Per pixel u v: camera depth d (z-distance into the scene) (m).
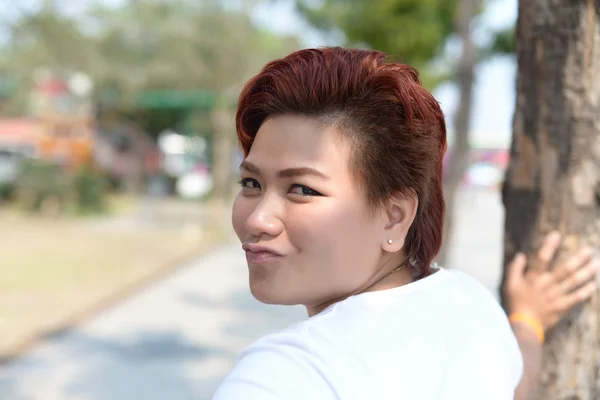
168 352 6.20
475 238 14.67
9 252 12.14
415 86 1.01
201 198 25.59
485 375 1.00
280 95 0.96
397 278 1.07
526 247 1.65
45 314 7.44
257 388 0.83
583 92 1.58
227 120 16.23
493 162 32.69
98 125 24.95
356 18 7.62
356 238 0.97
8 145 22.14
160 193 27.80
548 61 1.62
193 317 7.59
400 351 0.92
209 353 6.23
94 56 17.52
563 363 1.60
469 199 25.44
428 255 1.11
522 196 1.67
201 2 15.06
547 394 1.62
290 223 0.95
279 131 0.97
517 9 1.71
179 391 5.19
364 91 0.96
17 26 16.89
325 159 0.95
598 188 1.58
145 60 17.42
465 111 5.55
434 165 1.05
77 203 18.92
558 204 1.61
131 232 15.63
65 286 9.09
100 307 7.93
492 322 1.11
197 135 25.77
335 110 0.96
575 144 1.59
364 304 0.96
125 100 20.61
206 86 16.47
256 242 0.98
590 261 1.58
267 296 0.98
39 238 14.23
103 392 5.12
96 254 12.16
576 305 1.59
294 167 0.94
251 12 14.96
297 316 7.73
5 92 21.62
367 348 0.89
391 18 7.24
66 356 5.98
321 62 0.97
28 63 18.05
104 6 17.06
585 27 1.57
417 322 0.97
